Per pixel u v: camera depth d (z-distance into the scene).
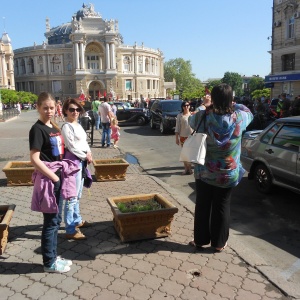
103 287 3.56
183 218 5.50
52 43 120.38
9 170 7.40
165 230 4.75
